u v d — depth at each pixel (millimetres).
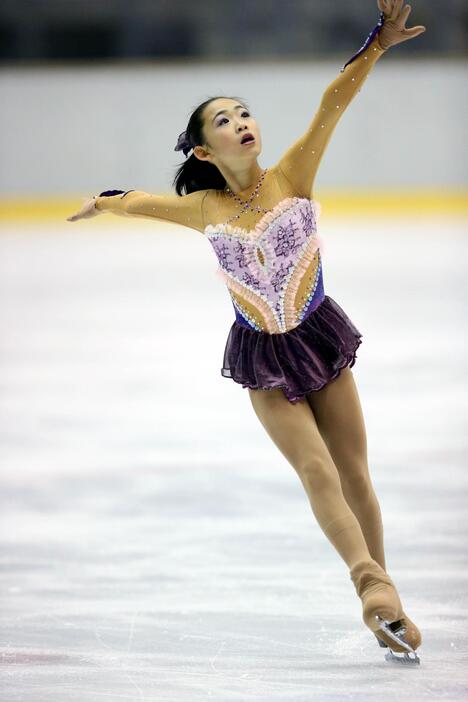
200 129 10836
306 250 10773
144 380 26688
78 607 12398
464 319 32562
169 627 11648
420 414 22203
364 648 10844
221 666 10406
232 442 20859
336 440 10977
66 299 38562
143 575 13570
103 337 32062
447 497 16609
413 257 44312
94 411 23641
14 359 29312
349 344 10906
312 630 11438
